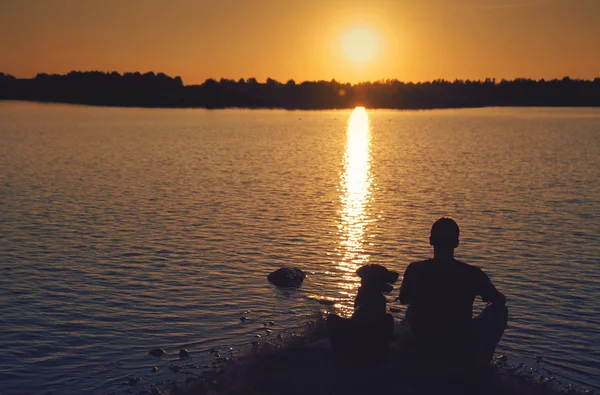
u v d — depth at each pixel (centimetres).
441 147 4234
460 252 1223
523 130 6406
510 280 1037
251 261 1162
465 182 2325
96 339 786
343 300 943
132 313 879
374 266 706
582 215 1617
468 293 641
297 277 1040
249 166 2922
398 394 610
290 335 782
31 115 10050
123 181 2303
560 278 1048
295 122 9256
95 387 658
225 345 769
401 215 1638
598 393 641
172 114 12656
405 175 2580
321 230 1440
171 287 998
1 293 959
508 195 1981
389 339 663
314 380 641
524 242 1309
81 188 2097
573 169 2727
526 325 834
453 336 648
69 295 954
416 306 657
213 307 905
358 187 2198
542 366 709
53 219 1545
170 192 2034
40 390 651
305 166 2950
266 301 934
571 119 9731
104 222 1516
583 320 855
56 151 3556
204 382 650
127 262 1146
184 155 3453
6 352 743
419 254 1219
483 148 4072
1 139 4509
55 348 757
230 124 8056
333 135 5856
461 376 641
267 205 1795
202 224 1502
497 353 744
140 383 666
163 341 781
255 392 621
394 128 7381
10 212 1634
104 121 8162
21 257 1172
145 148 3903
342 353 668
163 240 1325
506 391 624
